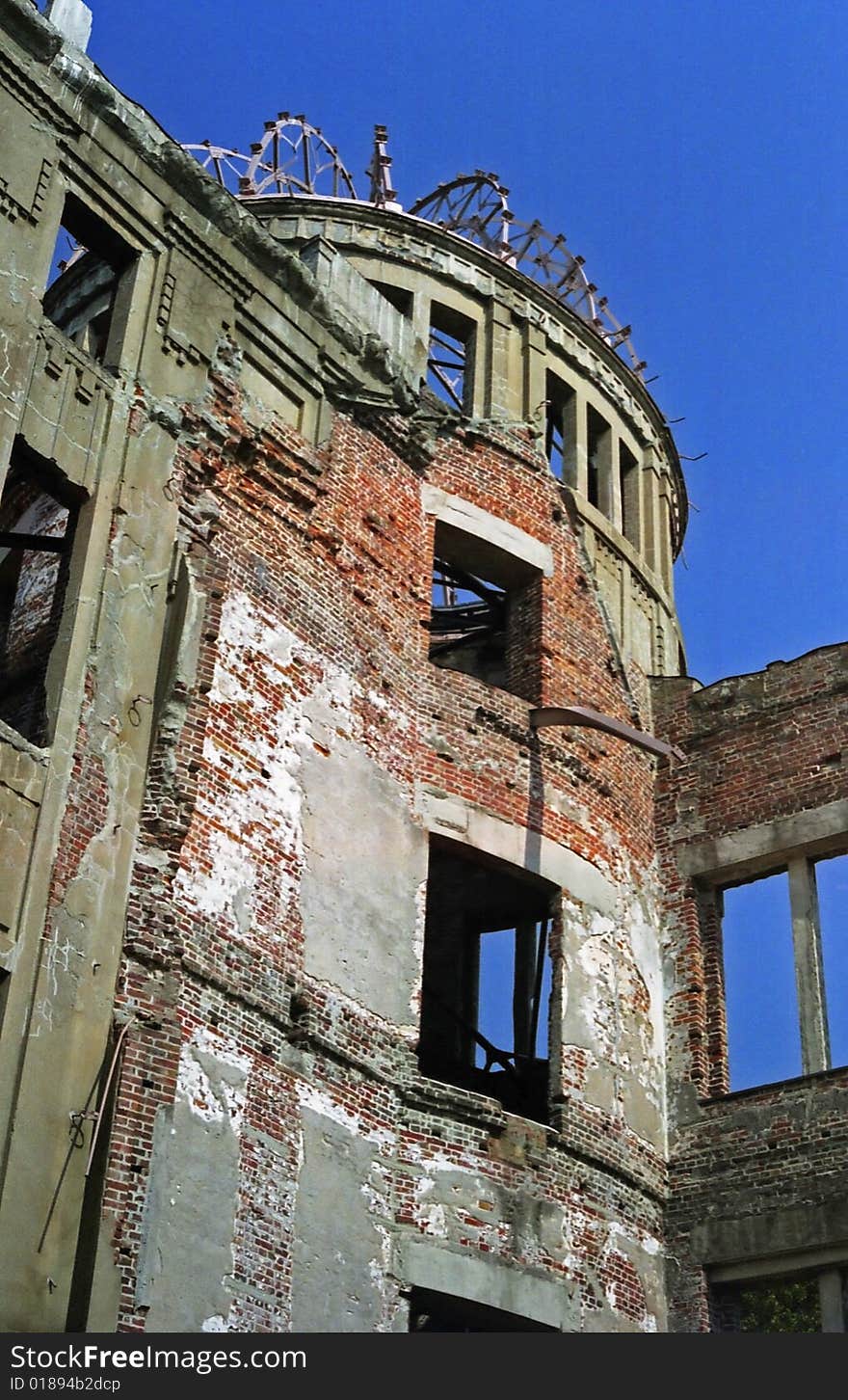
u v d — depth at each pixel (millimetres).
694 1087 22094
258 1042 17141
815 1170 20594
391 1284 17672
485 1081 24406
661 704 25188
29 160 18078
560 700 23141
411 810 20500
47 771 15945
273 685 18984
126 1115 15422
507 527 23656
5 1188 14180
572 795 22609
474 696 21891
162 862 16750
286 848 18391
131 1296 14836
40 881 15469
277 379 20797
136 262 19281
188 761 17375
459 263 25844
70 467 17516
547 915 25516
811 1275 20328
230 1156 16328
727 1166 21312
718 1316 20750
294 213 25578
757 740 23969
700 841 23734
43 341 17609
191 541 18562
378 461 22125
